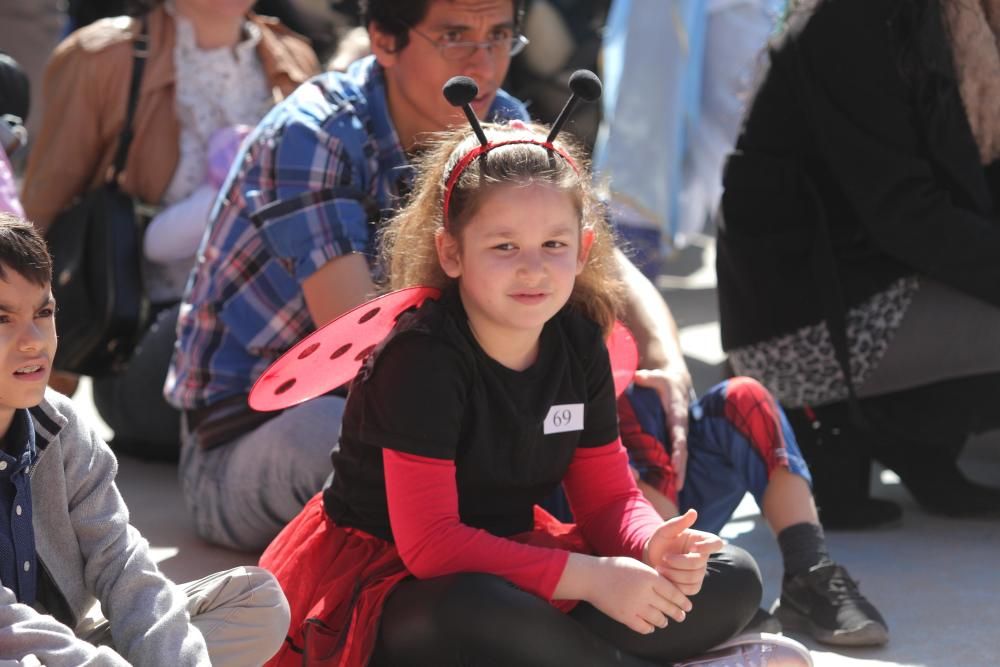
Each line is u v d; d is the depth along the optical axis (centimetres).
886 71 1155
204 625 747
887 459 1276
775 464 975
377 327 837
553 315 828
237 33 1516
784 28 1214
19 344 685
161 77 1478
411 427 790
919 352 1208
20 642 658
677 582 780
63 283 1384
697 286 2348
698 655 820
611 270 902
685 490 1010
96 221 1408
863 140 1166
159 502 1296
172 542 1173
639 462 973
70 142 1483
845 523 1218
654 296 1091
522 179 791
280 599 773
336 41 1795
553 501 981
